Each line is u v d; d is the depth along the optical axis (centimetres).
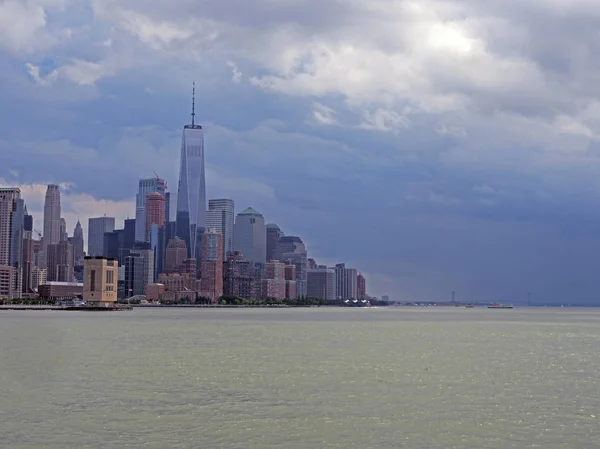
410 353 14338
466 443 6138
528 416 7250
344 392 8738
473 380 9956
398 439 6259
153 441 6147
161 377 10094
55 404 7781
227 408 7600
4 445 5994
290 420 6994
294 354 13900
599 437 6362
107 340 17688
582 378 10281
